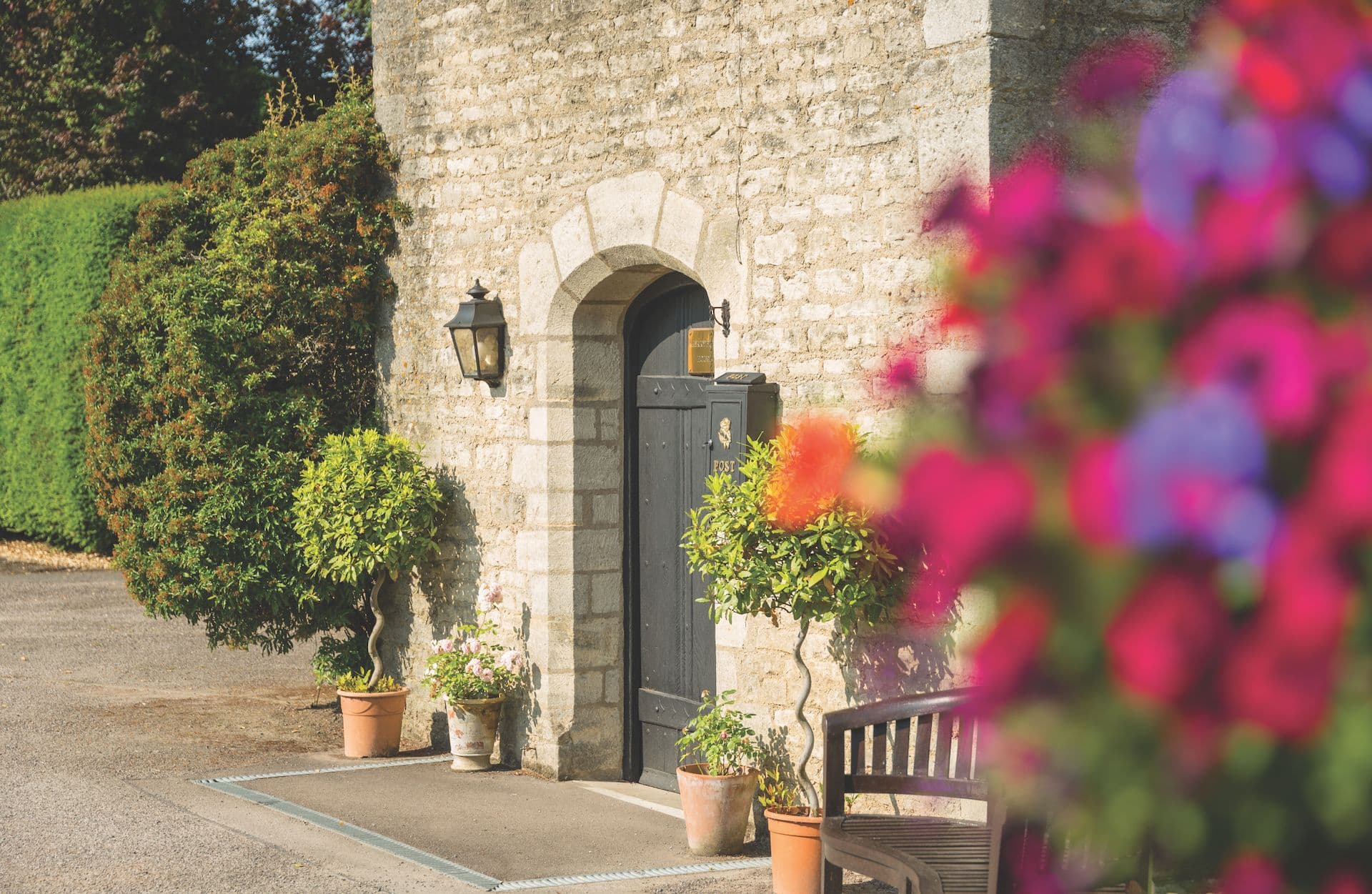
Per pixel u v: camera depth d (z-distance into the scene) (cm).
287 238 826
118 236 1511
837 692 582
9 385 1633
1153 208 129
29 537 1770
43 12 1947
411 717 834
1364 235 123
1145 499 117
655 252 667
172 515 809
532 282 734
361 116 841
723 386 607
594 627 732
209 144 2023
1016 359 133
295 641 1156
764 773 613
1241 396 118
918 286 534
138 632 1189
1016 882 297
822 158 585
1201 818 125
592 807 674
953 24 527
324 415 838
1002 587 130
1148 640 118
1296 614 114
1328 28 128
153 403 827
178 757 765
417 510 781
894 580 520
